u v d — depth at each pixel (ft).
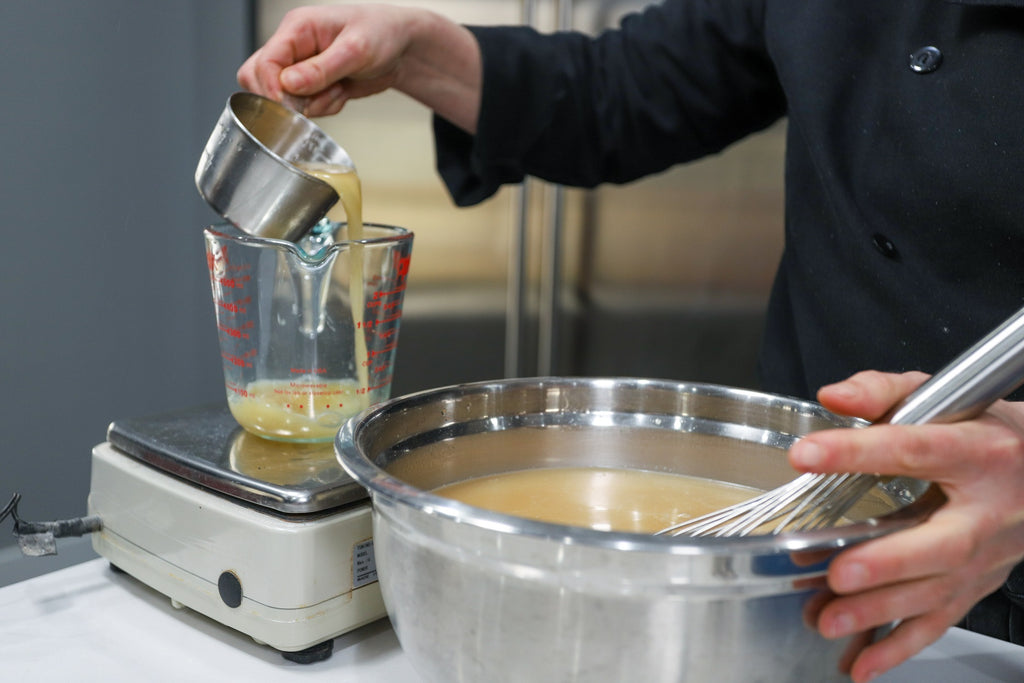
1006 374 1.63
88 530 2.63
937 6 2.95
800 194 3.51
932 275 3.03
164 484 2.43
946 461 1.59
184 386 6.41
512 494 2.41
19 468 5.67
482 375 7.20
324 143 2.90
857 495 1.82
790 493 1.89
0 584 5.25
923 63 2.96
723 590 1.53
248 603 2.23
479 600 1.63
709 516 1.97
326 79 3.13
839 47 3.21
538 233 6.90
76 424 5.92
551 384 2.57
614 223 6.82
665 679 1.59
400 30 3.37
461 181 4.10
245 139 2.42
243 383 2.53
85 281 5.82
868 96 3.17
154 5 5.81
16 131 5.38
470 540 1.58
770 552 1.48
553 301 6.96
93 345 5.92
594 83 3.98
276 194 2.45
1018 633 2.90
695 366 6.93
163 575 2.46
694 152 4.13
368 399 2.55
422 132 6.74
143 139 5.94
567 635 1.58
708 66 3.84
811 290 3.48
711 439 2.52
